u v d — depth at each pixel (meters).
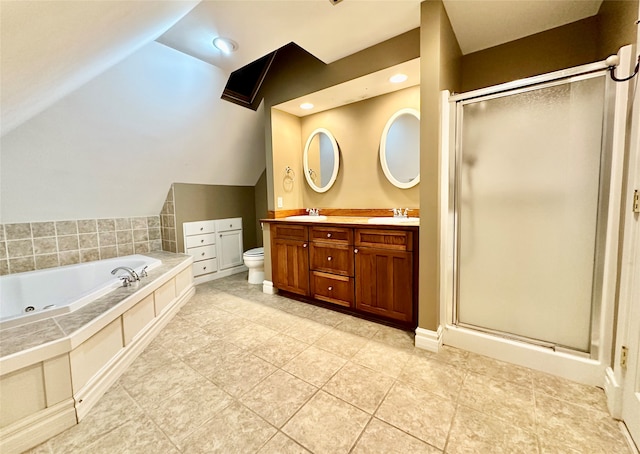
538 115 1.49
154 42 2.09
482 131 1.65
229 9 1.73
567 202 1.45
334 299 2.46
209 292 3.12
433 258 1.77
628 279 1.16
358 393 1.41
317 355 1.78
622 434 1.13
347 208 3.02
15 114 1.56
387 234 2.08
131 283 2.05
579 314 1.47
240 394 1.42
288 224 2.75
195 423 1.23
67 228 2.68
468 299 1.79
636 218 1.12
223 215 3.82
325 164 3.13
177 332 2.13
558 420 1.21
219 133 3.17
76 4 0.83
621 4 1.41
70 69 1.39
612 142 1.31
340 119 2.98
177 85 2.46
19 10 0.67
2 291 2.21
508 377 1.51
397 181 2.63
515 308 1.65
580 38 1.83
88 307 1.60
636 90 1.14
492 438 1.12
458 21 1.82
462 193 1.74
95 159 2.50
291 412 1.29
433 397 1.37
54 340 1.22
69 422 1.22
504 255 1.65
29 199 2.36
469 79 2.23
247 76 3.00
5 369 1.08
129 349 1.73
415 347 1.86
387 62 2.07
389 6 1.70
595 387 1.41
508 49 2.06
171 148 2.91
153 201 3.24
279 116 3.05
